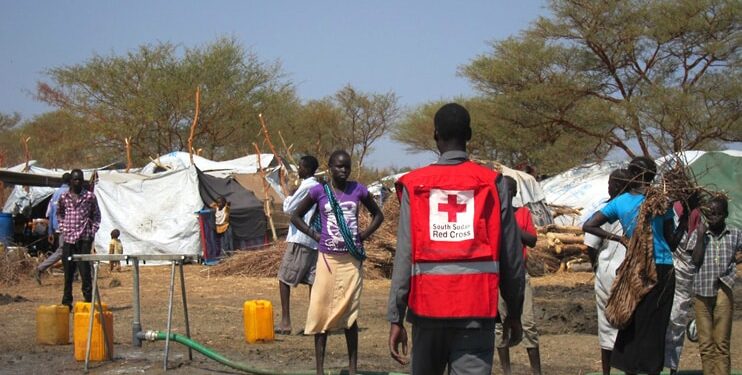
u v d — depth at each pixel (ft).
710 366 22.82
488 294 14.24
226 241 69.92
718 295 22.70
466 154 15.01
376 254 57.72
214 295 47.01
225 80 138.92
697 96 109.50
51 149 144.25
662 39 113.39
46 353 28.35
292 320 36.63
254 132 142.72
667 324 20.27
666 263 20.31
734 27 113.91
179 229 68.54
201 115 137.28
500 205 14.44
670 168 21.31
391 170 134.41
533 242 23.57
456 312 14.17
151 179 70.08
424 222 14.35
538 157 119.55
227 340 30.96
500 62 121.49
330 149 187.11
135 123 135.03
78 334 26.76
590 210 23.47
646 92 110.32
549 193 89.81
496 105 121.19
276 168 85.30
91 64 136.56
